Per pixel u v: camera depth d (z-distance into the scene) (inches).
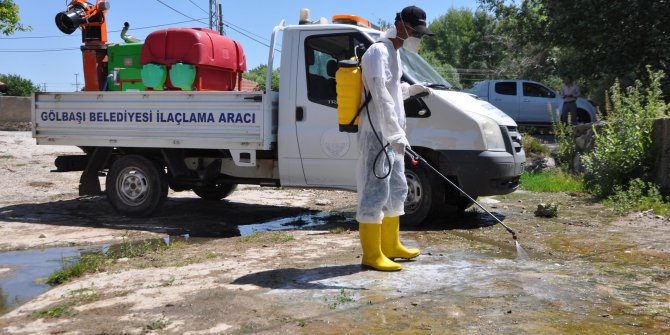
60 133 313.3
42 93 314.7
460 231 257.0
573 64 682.2
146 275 181.0
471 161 256.8
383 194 182.7
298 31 277.3
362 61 178.5
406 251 198.5
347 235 247.6
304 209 342.6
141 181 303.9
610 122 373.1
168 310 145.9
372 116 180.7
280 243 231.0
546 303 150.5
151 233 264.5
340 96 181.9
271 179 296.4
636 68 639.1
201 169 311.4
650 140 341.7
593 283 169.3
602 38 635.5
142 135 296.0
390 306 147.6
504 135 271.7
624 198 318.7
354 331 130.7
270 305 148.9
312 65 274.5
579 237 239.6
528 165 487.5
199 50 291.1
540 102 751.7
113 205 309.9
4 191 395.2
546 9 675.4
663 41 589.6
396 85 184.2
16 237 254.4
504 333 129.3
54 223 290.5
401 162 190.9
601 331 131.0
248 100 276.2
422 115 265.3
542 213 295.0
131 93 295.9
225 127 280.5
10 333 132.3
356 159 265.3
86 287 168.7
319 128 271.9
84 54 326.6
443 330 131.1
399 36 183.8
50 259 213.2
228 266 191.8
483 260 199.2
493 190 262.4
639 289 163.9
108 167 321.7
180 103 287.7
